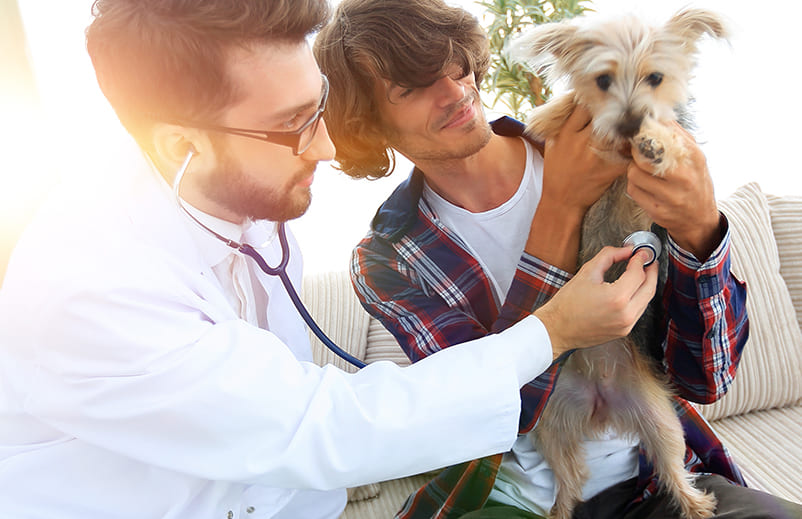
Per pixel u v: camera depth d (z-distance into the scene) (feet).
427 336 4.73
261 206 3.92
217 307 3.87
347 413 3.44
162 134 3.64
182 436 3.35
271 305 4.55
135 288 3.43
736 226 7.16
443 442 3.51
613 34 4.28
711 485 4.74
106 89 3.58
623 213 4.59
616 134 3.95
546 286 4.38
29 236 3.70
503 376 3.59
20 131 7.77
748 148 11.05
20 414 3.75
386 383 3.61
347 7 4.27
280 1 3.34
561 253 4.35
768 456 6.35
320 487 3.51
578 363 5.05
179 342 3.40
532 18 7.27
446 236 4.91
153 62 3.35
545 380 4.39
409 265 5.00
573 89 4.54
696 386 4.61
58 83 8.32
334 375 3.68
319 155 3.90
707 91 10.84
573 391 5.04
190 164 3.76
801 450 6.36
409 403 3.50
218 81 3.39
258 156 3.72
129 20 3.34
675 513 4.59
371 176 5.08
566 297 3.89
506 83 7.23
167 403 3.26
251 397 3.32
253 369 3.37
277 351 3.55
